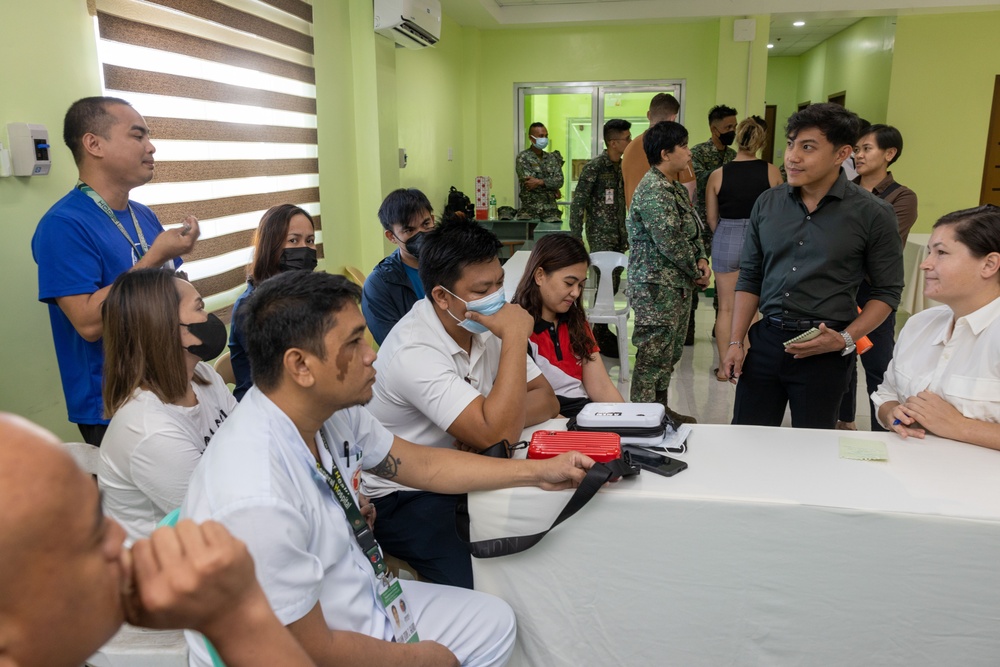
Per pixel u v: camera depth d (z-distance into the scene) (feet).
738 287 8.09
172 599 1.72
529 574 4.97
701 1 21.99
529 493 4.82
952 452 5.23
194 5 9.55
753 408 7.93
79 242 6.20
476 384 5.75
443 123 22.70
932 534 4.31
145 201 8.82
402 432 5.62
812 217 7.11
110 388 4.83
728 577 4.68
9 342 6.78
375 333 9.04
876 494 4.55
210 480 3.43
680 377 14.94
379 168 15.84
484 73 25.29
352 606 3.86
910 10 21.88
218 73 10.27
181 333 4.84
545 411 6.11
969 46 24.31
